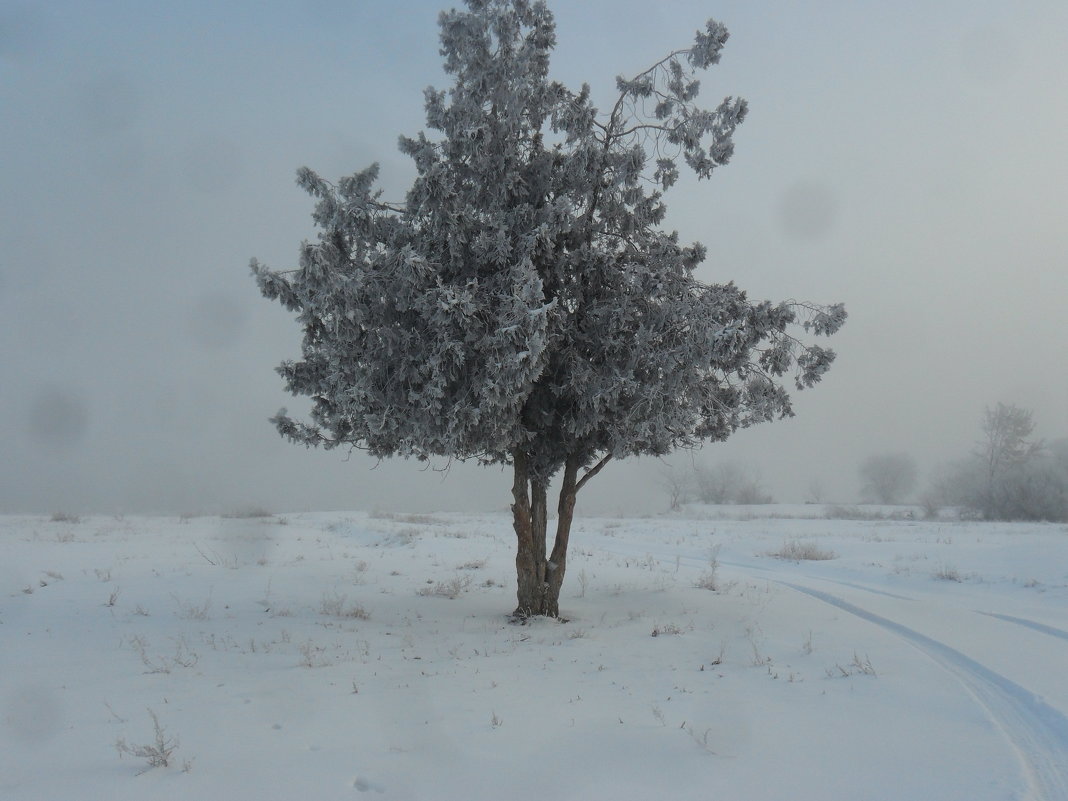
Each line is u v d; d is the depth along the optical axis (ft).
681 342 38.19
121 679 25.36
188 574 57.26
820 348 40.40
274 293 35.47
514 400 34.65
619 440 39.50
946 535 108.88
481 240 37.22
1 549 72.79
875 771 17.38
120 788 15.62
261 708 21.93
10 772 16.55
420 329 37.47
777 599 49.16
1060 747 19.29
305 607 43.86
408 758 17.88
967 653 31.27
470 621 40.70
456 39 39.42
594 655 31.27
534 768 17.38
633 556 85.51
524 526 42.88
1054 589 52.16
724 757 18.31
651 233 42.63
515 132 40.50
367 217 36.68
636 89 40.93
